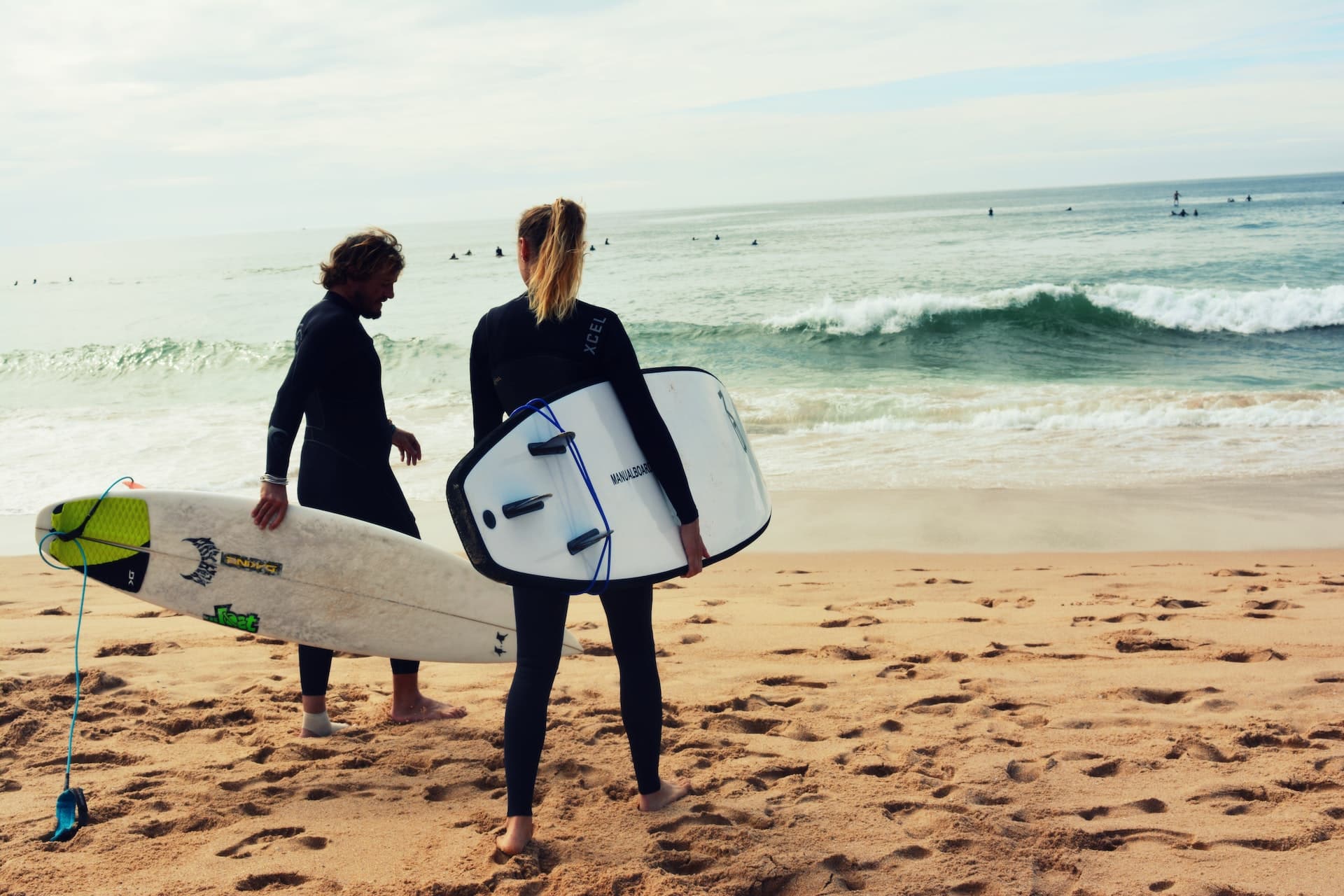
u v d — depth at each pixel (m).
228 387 14.33
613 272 33.06
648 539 2.21
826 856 2.13
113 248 184.12
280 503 2.81
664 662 3.82
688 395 2.52
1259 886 2.00
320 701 3.00
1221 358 14.91
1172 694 3.32
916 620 4.47
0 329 23.20
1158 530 6.42
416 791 2.57
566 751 2.81
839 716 3.15
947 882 2.04
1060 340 16.80
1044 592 5.01
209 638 4.21
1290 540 6.12
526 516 2.04
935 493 7.52
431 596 3.14
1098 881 2.04
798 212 141.38
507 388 2.21
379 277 2.91
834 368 15.03
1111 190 188.25
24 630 4.34
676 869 2.12
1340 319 16.81
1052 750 2.81
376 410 3.04
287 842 2.26
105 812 2.41
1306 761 2.67
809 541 6.43
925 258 32.72
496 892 1.99
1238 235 36.28
